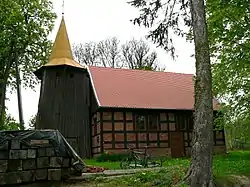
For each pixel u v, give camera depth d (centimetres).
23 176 1079
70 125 2834
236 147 3416
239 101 1931
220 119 1986
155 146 2800
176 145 2875
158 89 3081
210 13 1781
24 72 3366
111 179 1119
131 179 1085
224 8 1697
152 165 1770
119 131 2712
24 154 1093
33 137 1116
